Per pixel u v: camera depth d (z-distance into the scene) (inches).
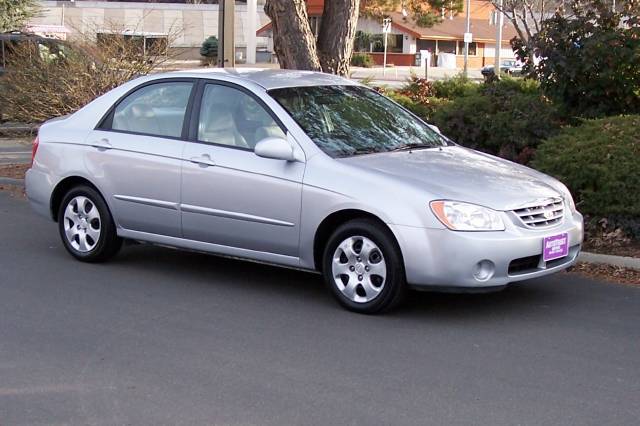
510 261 251.9
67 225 334.3
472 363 226.5
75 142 328.5
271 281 308.8
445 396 204.7
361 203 258.4
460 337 246.8
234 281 308.7
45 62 530.6
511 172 281.6
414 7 1557.6
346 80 325.4
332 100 302.2
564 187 286.8
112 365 225.6
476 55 2454.5
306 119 285.1
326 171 267.7
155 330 254.1
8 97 534.9
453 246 247.4
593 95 435.2
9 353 234.7
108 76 531.8
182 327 256.8
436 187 255.6
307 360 228.8
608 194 349.7
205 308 275.9
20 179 508.1
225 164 286.4
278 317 266.1
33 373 220.2
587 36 429.1
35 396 205.5
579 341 244.5
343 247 266.2
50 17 2132.1
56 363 227.3
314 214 267.7
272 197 276.2
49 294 291.3
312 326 256.8
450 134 444.5
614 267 323.3
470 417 192.9
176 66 637.3
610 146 355.3
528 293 293.1
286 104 288.5
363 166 266.1
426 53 1425.9
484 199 253.9
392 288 257.3
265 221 279.1
